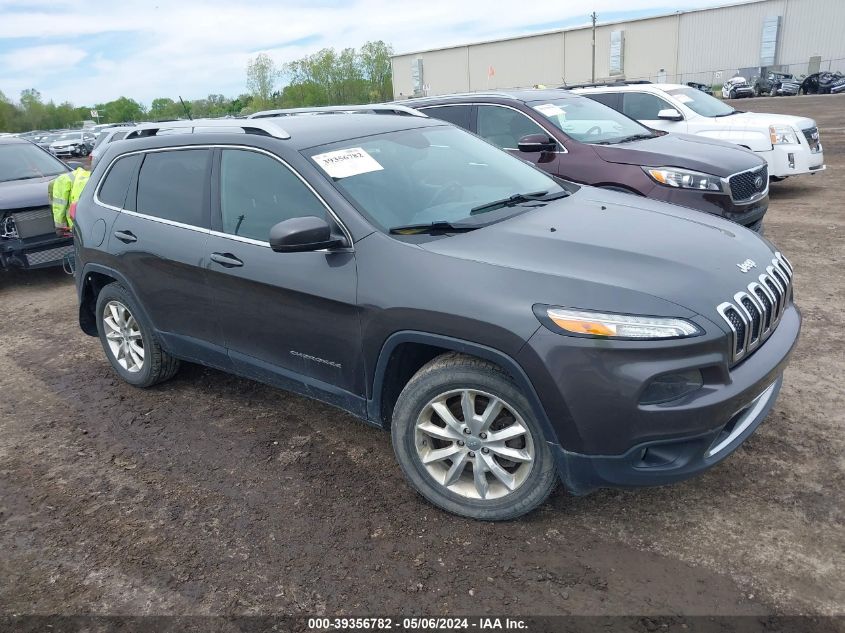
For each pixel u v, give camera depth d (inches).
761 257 129.3
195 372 201.8
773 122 385.4
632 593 105.0
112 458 156.6
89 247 185.0
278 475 144.6
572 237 125.1
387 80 4042.8
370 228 128.1
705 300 108.4
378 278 123.1
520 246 121.6
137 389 193.3
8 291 321.7
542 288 109.7
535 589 107.3
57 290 318.0
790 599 101.5
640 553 113.6
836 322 203.9
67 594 113.6
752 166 261.6
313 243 123.7
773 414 152.7
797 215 350.6
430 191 143.6
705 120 389.4
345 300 126.7
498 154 173.3
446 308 113.8
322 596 109.2
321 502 133.9
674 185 252.7
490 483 123.6
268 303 141.3
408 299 118.3
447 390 119.3
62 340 243.1
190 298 159.8
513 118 290.4
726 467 134.6
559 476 116.8
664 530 118.6
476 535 120.9
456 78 3132.4
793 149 382.0
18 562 122.5
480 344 111.5
